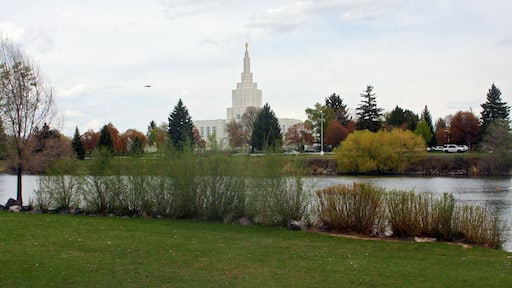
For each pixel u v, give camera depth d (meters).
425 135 107.19
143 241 16.23
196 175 21.66
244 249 15.18
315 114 115.19
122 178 23.56
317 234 18.11
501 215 28.83
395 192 18.27
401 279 11.71
